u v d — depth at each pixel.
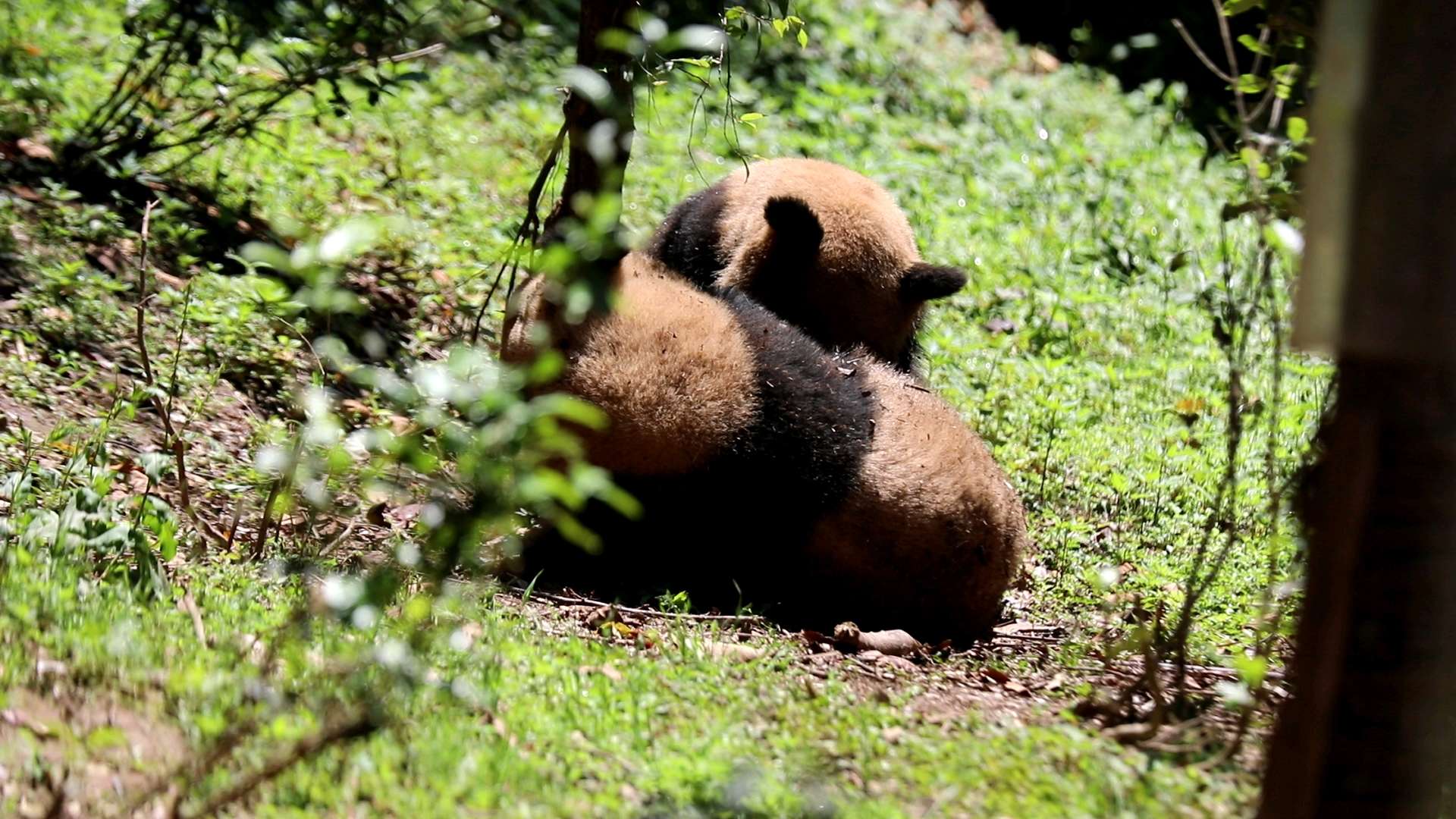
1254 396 15.55
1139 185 23.75
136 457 11.66
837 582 10.99
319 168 18.03
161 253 15.03
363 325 14.84
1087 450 14.95
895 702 8.37
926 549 10.86
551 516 6.37
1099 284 19.66
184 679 7.08
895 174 21.28
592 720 7.46
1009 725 8.00
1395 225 5.02
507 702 7.62
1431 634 5.36
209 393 12.34
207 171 17.25
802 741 7.42
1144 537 13.31
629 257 11.22
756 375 10.69
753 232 13.90
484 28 22.33
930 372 15.73
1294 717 5.61
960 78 28.09
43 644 7.45
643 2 21.50
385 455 6.62
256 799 6.19
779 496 10.70
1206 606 11.59
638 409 10.26
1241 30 31.83
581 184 10.88
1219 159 25.73
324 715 6.61
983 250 19.70
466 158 19.98
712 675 8.55
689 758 6.95
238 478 11.52
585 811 6.31
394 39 15.67
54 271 13.69
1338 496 5.42
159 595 8.63
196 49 15.60
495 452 5.86
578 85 6.41
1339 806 5.48
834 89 24.27
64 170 15.76
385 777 6.40
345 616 6.31
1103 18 33.66
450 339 14.65
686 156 20.72
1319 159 5.23
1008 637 11.34
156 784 6.12
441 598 7.70
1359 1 5.07
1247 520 13.41
